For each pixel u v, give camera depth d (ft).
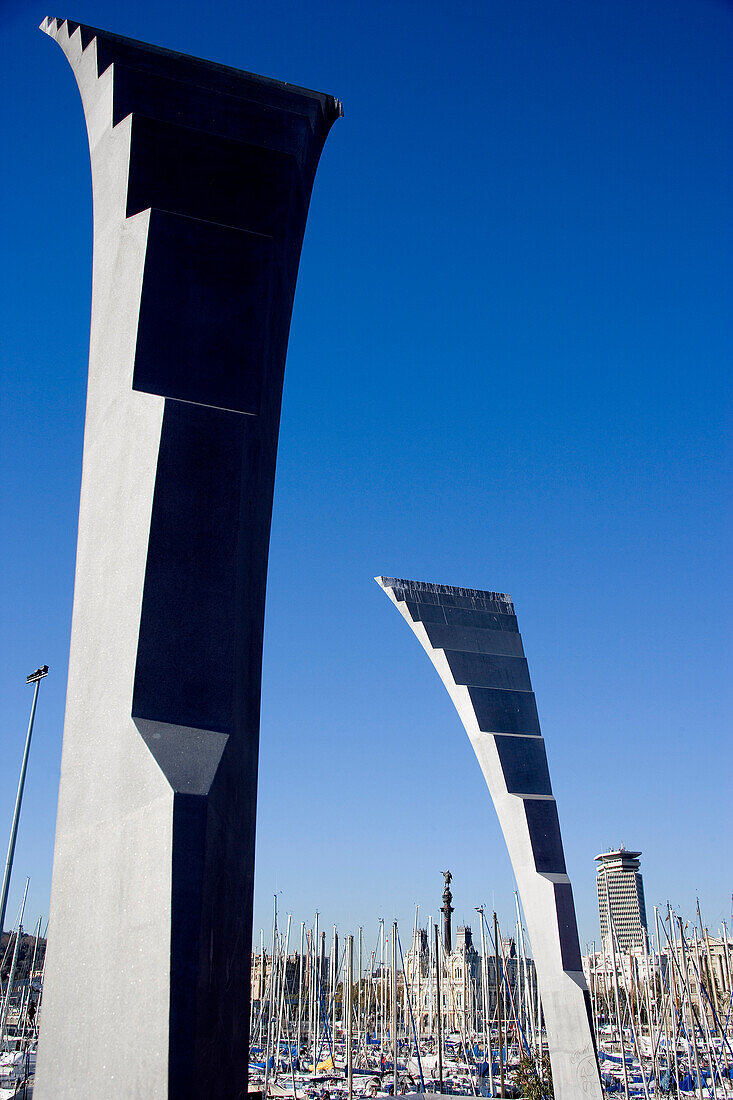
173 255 34.22
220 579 30.76
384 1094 128.06
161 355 33.01
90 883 28.19
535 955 108.99
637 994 173.78
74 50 39.81
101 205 37.27
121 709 28.78
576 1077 102.22
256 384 34.32
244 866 31.17
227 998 27.99
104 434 33.76
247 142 37.42
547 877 109.09
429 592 127.75
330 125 43.57
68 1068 26.66
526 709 121.19
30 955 195.21
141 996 25.29
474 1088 132.36
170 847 25.90
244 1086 29.40
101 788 28.81
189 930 25.41
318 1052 172.45
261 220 36.52
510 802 114.01
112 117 36.06
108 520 32.32
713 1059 135.74
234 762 29.76
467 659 122.72
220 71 38.42
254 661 34.06
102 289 36.40
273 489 37.14
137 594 29.66
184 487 31.09
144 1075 24.48
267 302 35.37
